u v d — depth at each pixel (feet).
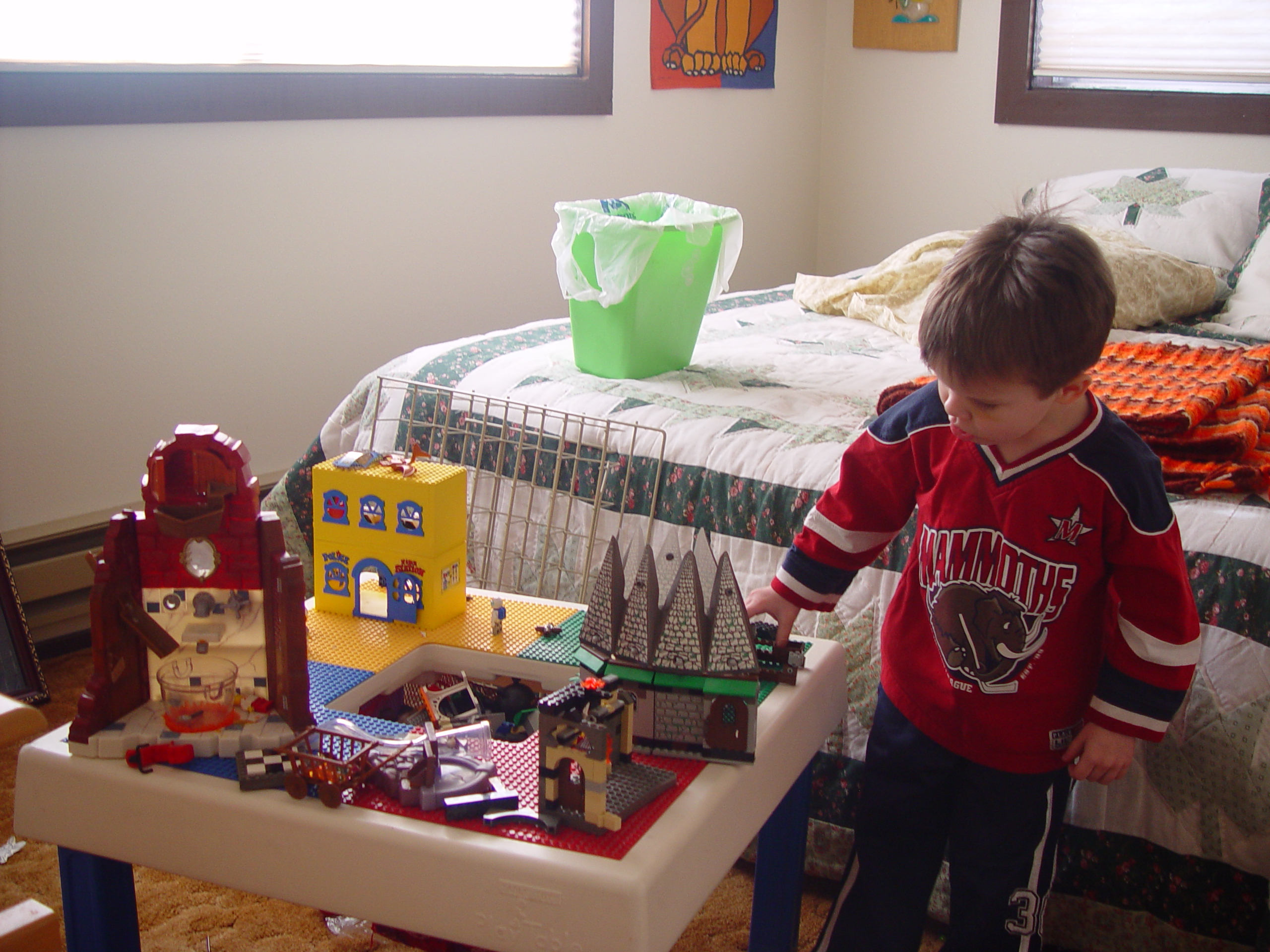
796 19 11.71
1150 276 7.47
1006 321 2.86
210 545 2.97
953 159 11.48
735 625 2.89
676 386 5.85
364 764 2.75
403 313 8.82
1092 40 10.35
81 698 2.92
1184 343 6.72
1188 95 9.73
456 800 2.67
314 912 4.52
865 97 12.02
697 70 10.73
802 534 3.69
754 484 4.92
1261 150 9.50
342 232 8.28
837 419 5.32
